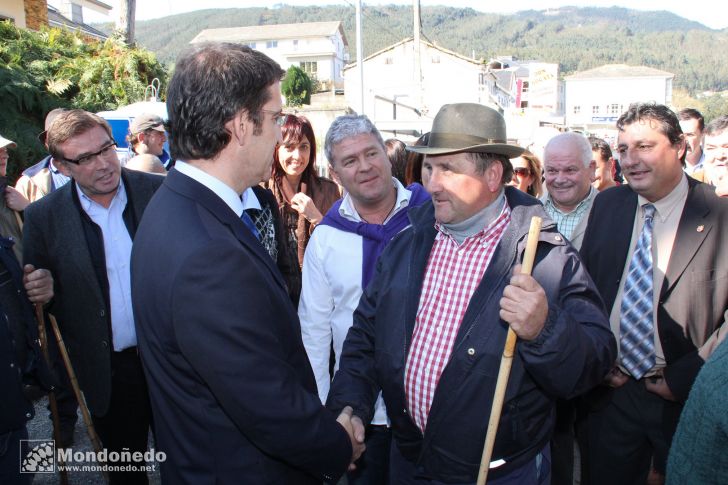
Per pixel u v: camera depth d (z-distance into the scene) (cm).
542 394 174
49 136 240
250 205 270
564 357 152
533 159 423
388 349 191
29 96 834
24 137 775
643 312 237
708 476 130
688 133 476
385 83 2978
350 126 240
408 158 347
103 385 251
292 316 155
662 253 238
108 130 253
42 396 407
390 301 195
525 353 156
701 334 227
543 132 539
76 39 1145
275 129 152
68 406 352
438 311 184
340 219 252
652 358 235
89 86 995
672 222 237
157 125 463
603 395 253
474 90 2795
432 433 176
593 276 256
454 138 174
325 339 255
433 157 179
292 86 2562
